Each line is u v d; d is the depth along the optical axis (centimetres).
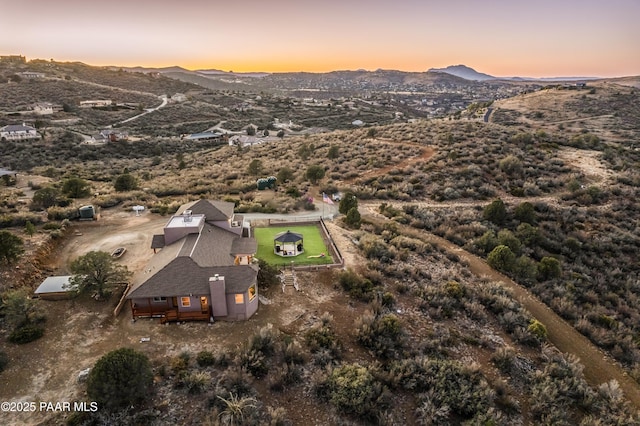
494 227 4259
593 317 2856
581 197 5009
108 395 1606
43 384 1819
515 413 1844
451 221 4328
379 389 1808
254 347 2033
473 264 3422
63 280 2595
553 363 2161
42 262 2944
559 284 3306
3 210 3925
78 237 3516
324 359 2009
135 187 5166
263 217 4116
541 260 3497
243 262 2811
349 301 2581
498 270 3362
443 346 2244
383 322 2259
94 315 2344
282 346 2052
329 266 2948
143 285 2286
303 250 3269
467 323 2503
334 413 1738
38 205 4156
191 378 1795
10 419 1625
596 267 3741
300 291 2672
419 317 2483
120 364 1639
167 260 2464
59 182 5709
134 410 1658
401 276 2936
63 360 1975
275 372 1900
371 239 3425
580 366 2192
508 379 2058
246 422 1595
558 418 1806
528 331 2431
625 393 2128
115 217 4059
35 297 2481
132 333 2194
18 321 2181
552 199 5056
